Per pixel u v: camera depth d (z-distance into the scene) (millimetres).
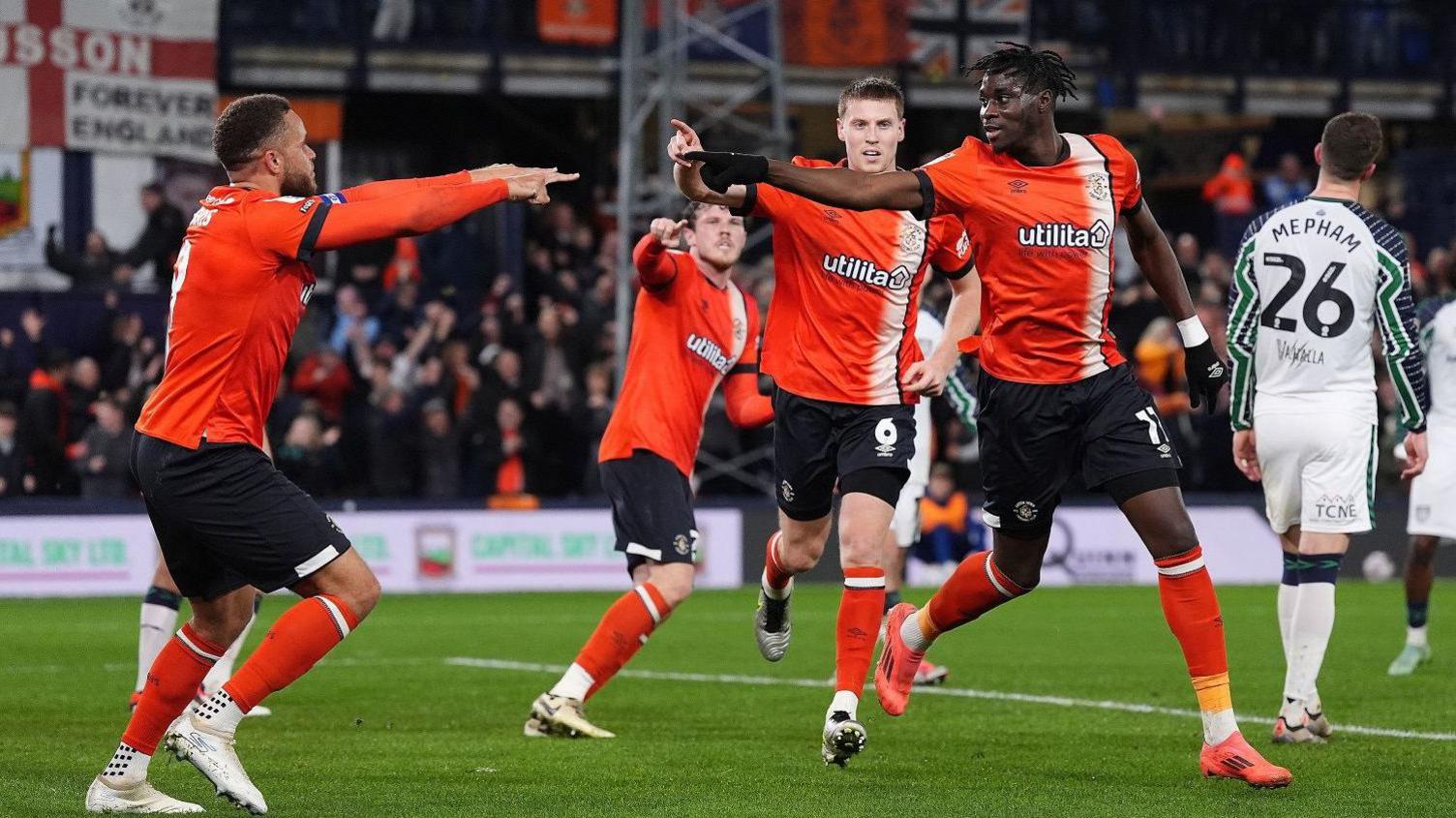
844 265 13211
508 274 39781
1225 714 11992
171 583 16109
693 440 15242
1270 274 14570
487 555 34531
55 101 35938
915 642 13461
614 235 40219
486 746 14031
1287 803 11297
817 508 13930
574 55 41438
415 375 35562
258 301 10562
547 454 35844
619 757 13438
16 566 32406
